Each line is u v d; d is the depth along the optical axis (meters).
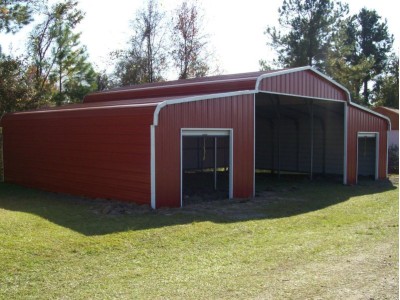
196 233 8.12
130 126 10.94
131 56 33.81
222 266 6.22
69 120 12.93
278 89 13.98
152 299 4.99
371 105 46.56
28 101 20.92
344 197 13.30
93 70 28.56
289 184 16.75
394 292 5.20
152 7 33.69
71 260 6.39
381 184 17.06
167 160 10.70
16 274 5.77
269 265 6.27
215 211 10.48
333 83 16.27
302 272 5.95
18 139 15.48
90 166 12.22
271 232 8.41
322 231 8.55
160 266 6.21
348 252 6.97
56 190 13.58
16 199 12.13
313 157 20.72
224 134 12.20
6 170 16.33
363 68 36.16
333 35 33.03
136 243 7.36
